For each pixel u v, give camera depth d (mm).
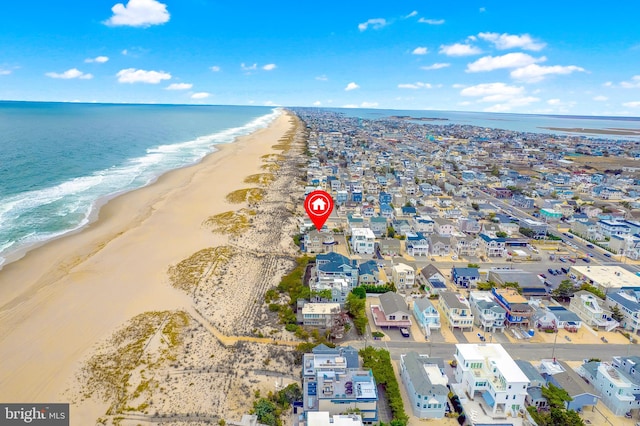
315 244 94688
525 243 102375
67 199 124500
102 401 48031
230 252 90250
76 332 60844
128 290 73375
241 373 53562
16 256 84938
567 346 63094
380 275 85312
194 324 64000
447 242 97938
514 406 48344
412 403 49781
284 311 67875
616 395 49125
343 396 45844
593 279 80875
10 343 57781
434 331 65938
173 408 47281
